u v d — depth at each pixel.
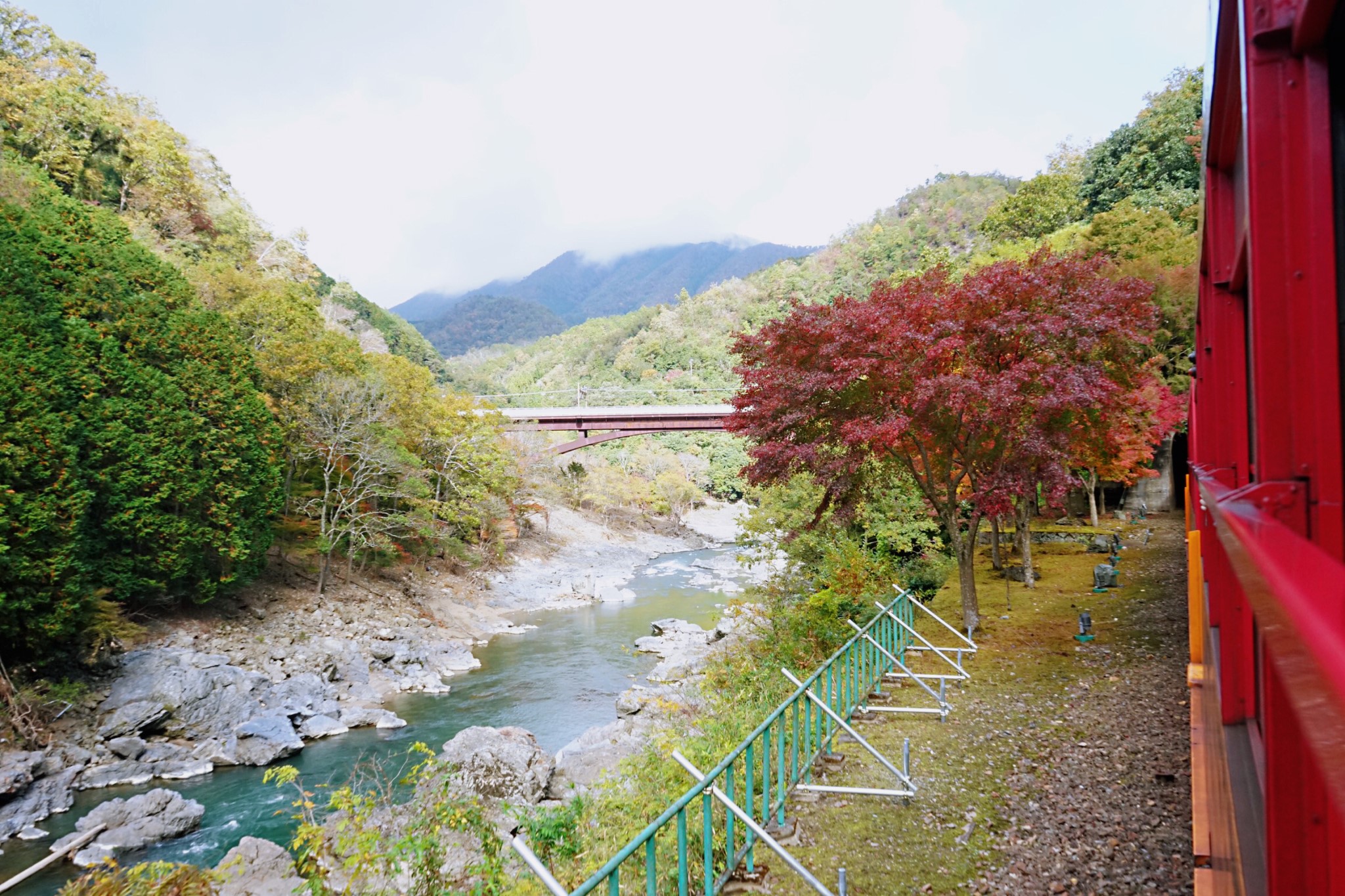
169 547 22.62
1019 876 5.77
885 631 11.52
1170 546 21.92
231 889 9.91
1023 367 11.67
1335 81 1.58
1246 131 1.78
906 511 17.72
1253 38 1.73
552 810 7.85
